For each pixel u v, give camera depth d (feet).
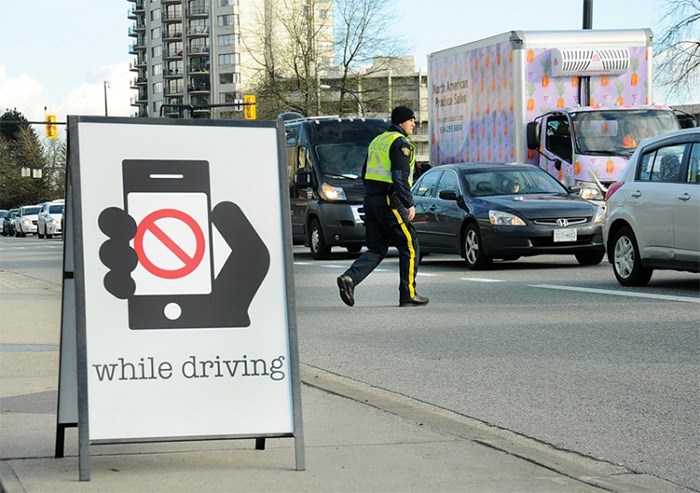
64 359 23.27
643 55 94.48
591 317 47.98
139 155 22.48
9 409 29.45
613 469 23.71
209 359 22.26
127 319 22.00
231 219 22.71
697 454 24.88
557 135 91.86
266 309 22.65
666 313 48.39
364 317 51.42
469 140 101.91
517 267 77.46
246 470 22.59
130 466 22.98
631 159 61.11
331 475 22.17
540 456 23.86
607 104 94.58
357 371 36.83
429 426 26.94
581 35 94.02
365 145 98.99
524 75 93.20
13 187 599.16
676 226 56.24
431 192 82.94
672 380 33.45
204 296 22.38
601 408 29.86
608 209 61.67
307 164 98.37
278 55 287.28
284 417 22.47
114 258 22.09
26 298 63.93
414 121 54.13
